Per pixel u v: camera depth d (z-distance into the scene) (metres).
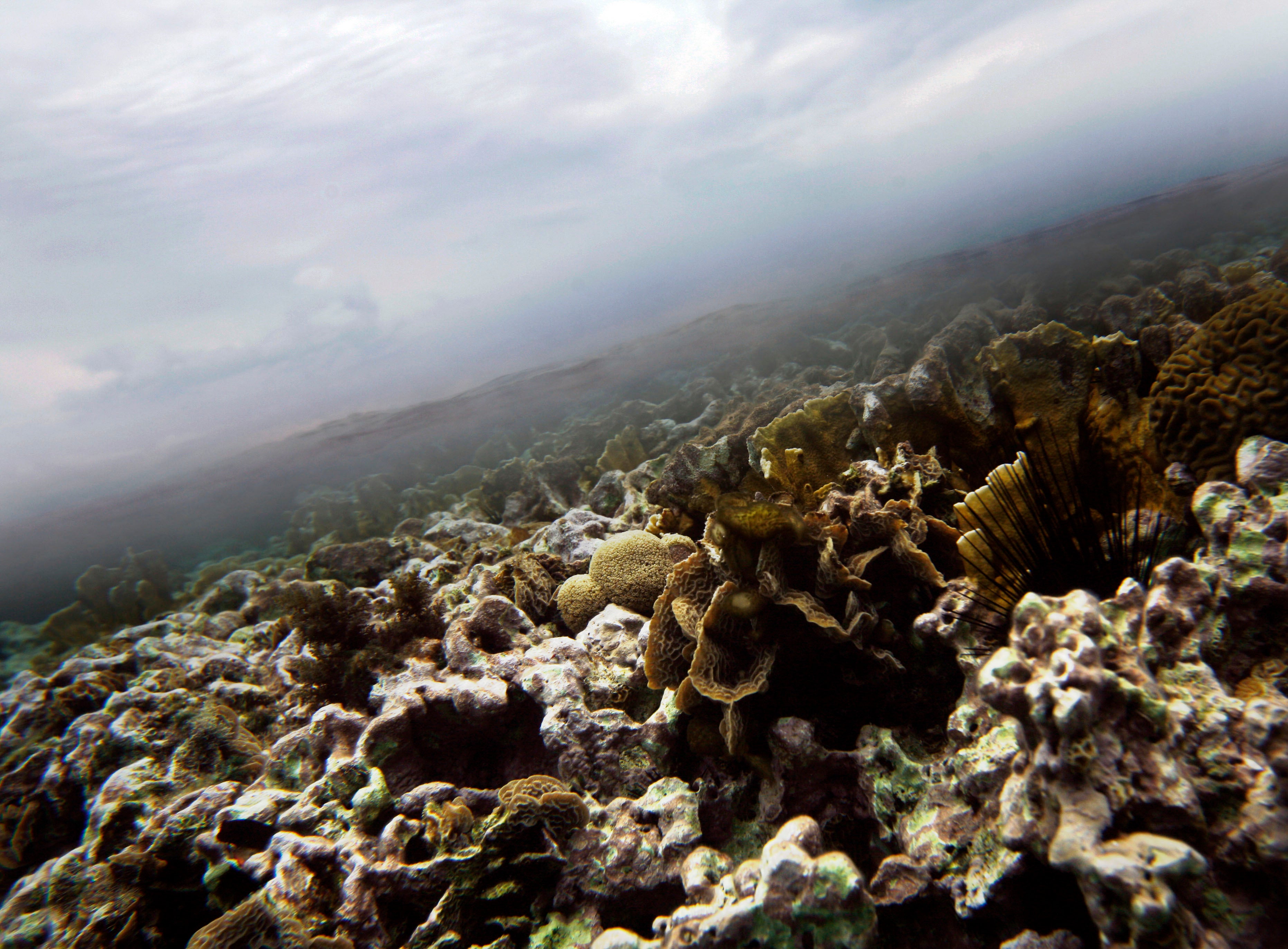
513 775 3.31
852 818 2.53
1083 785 1.58
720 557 2.71
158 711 4.39
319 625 4.05
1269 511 1.98
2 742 5.30
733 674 2.58
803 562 2.69
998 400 3.53
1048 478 2.57
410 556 6.94
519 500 8.57
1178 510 2.58
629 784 2.93
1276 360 2.37
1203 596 1.96
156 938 3.17
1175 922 1.36
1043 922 1.87
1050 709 1.60
